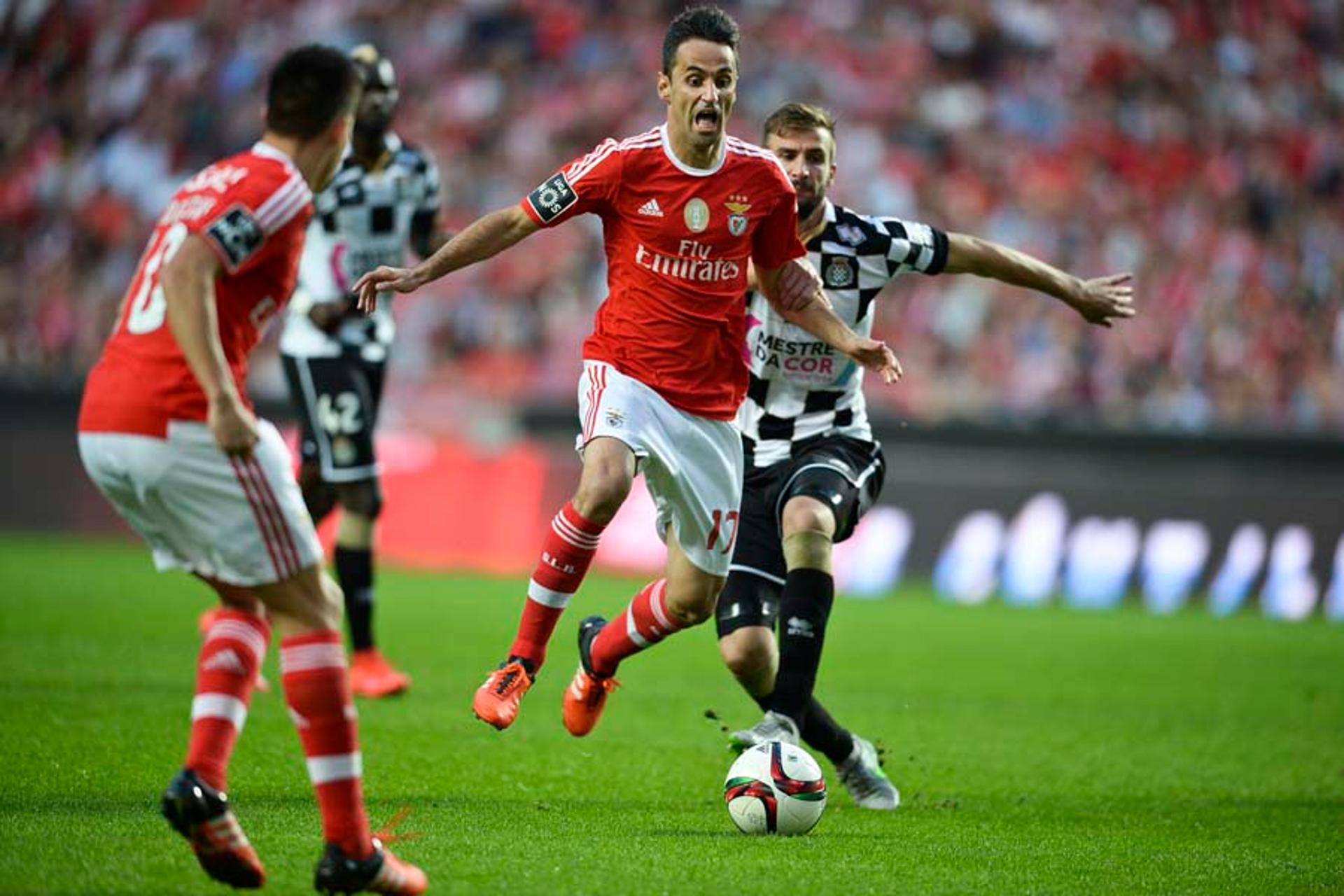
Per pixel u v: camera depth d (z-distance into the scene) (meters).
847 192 83.00
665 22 88.25
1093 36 89.69
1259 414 76.06
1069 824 22.62
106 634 39.53
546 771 24.92
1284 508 64.62
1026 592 65.31
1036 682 40.00
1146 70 89.06
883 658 43.66
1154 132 87.00
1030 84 87.75
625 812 21.83
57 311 78.88
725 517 21.53
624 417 20.80
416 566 66.56
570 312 77.31
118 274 80.06
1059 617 58.53
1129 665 44.41
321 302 32.59
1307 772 28.36
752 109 86.00
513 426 70.00
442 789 22.89
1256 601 64.38
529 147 84.50
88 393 15.80
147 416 15.39
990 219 82.69
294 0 88.31
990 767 27.59
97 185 83.19
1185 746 30.94
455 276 77.19
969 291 76.56
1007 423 68.06
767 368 23.61
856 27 88.81
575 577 20.91
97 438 15.59
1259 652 49.12
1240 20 91.69
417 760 25.17
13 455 68.19
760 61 87.19
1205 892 18.14
